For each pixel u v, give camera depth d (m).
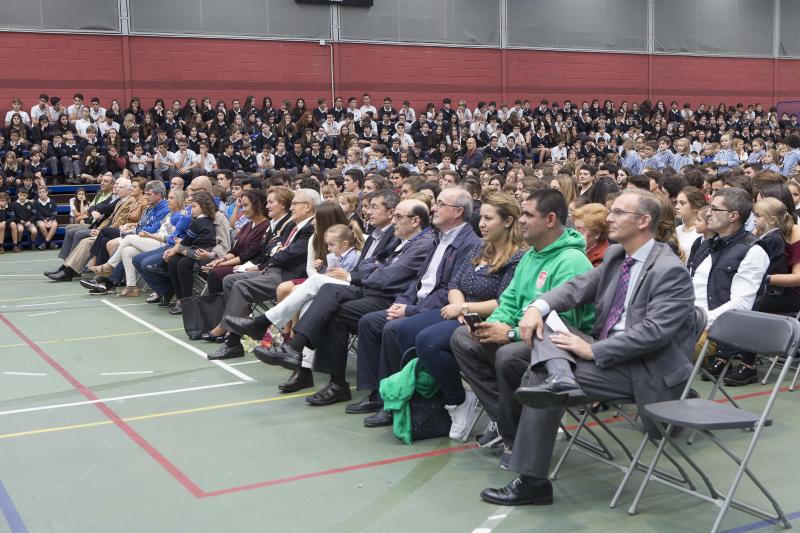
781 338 3.77
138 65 18.95
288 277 7.14
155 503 4.09
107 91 18.72
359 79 21.11
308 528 3.78
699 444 4.86
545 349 3.92
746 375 6.00
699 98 25.06
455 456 4.71
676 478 4.24
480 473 4.44
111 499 4.15
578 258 4.37
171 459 4.71
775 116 23.78
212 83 19.66
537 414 3.95
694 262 5.84
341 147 18.56
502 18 22.45
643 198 4.08
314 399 5.73
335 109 19.83
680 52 24.64
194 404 5.80
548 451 3.95
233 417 5.49
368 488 4.25
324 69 20.72
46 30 18.08
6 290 10.98
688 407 3.71
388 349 5.18
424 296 5.39
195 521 3.87
